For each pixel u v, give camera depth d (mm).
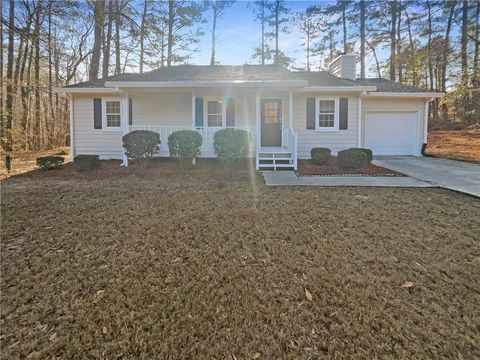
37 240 3875
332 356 1979
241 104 12023
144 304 2555
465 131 20000
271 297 2633
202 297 2641
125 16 14148
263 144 12125
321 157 10219
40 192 6465
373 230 4117
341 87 11234
